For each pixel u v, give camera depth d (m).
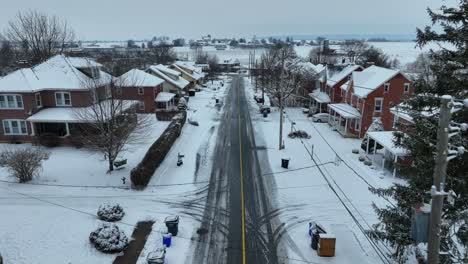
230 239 18.11
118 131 26.72
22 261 15.22
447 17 11.95
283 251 17.09
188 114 48.22
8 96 32.38
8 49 71.12
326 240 16.36
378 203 22.12
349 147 34.09
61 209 20.59
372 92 35.81
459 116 11.47
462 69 12.08
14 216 19.41
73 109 32.53
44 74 34.50
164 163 28.83
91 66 35.31
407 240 13.22
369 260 16.27
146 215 20.33
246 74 117.12
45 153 29.02
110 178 25.48
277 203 22.22
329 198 22.88
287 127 41.84
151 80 46.44
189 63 90.88
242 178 26.17
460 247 15.33
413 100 12.93
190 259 16.34
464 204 12.02
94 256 15.92
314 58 113.38
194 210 21.19
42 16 59.00
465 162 11.62
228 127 41.47
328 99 47.81
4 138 33.38
